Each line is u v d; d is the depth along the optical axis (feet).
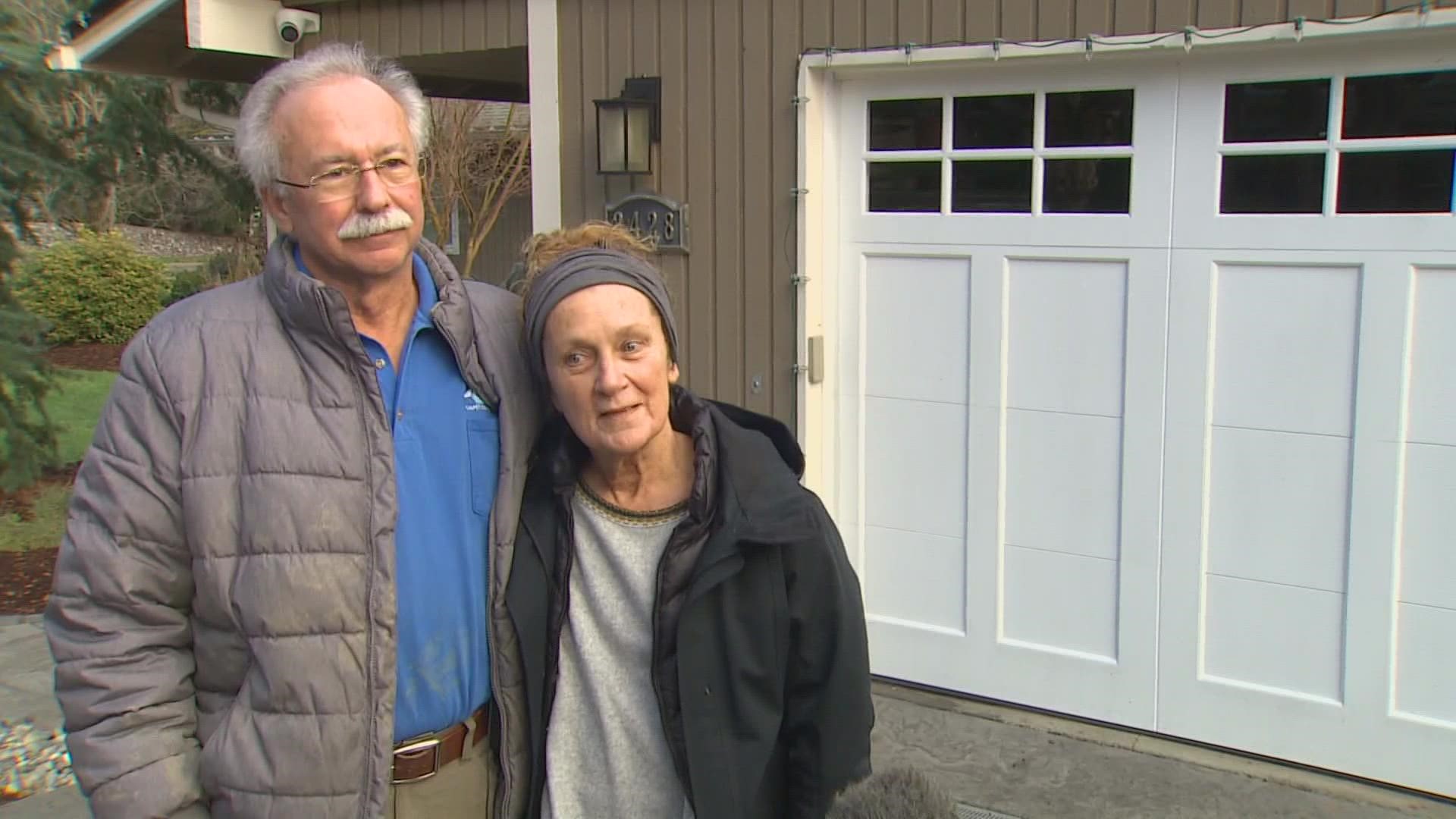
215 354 5.66
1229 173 11.09
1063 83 11.75
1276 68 10.73
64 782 12.02
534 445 6.37
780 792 6.10
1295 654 11.26
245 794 5.58
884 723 12.50
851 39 12.32
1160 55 11.03
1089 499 12.08
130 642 5.61
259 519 5.55
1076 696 12.37
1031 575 12.50
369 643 5.69
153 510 5.57
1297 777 11.23
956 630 12.98
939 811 4.95
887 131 12.77
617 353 5.64
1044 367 12.15
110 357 45.27
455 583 6.03
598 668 6.04
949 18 11.83
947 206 12.49
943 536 12.92
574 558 6.12
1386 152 10.41
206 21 15.30
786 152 12.84
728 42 13.02
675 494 6.05
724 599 5.79
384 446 5.79
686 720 5.79
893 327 12.92
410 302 6.15
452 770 6.16
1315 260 10.74
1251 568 11.36
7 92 19.90
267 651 5.55
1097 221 11.70
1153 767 11.48
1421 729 10.75
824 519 5.93
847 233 13.03
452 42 15.02
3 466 21.04
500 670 6.16
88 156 26.35
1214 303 11.25
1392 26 9.90
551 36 14.17
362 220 5.67
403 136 5.87
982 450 12.57
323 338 5.70
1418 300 10.38
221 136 41.19
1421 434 10.48
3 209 20.77
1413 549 10.64
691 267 13.55
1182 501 11.59
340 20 15.92
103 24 17.67
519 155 43.24
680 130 13.42
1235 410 11.26
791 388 13.10
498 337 6.33
